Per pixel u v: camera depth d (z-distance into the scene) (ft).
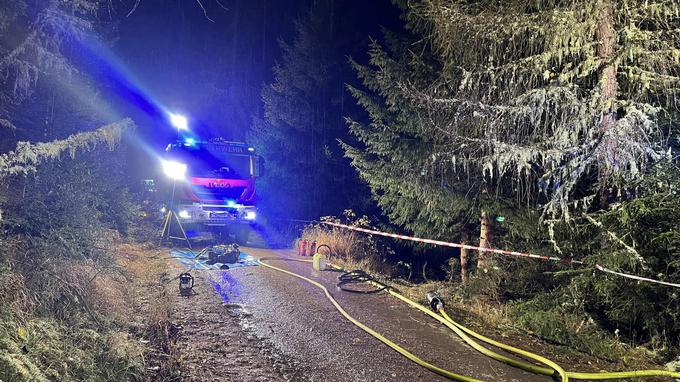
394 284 25.08
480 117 18.86
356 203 43.96
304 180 49.96
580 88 17.58
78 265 15.93
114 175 28.37
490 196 24.11
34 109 20.24
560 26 16.17
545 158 17.12
